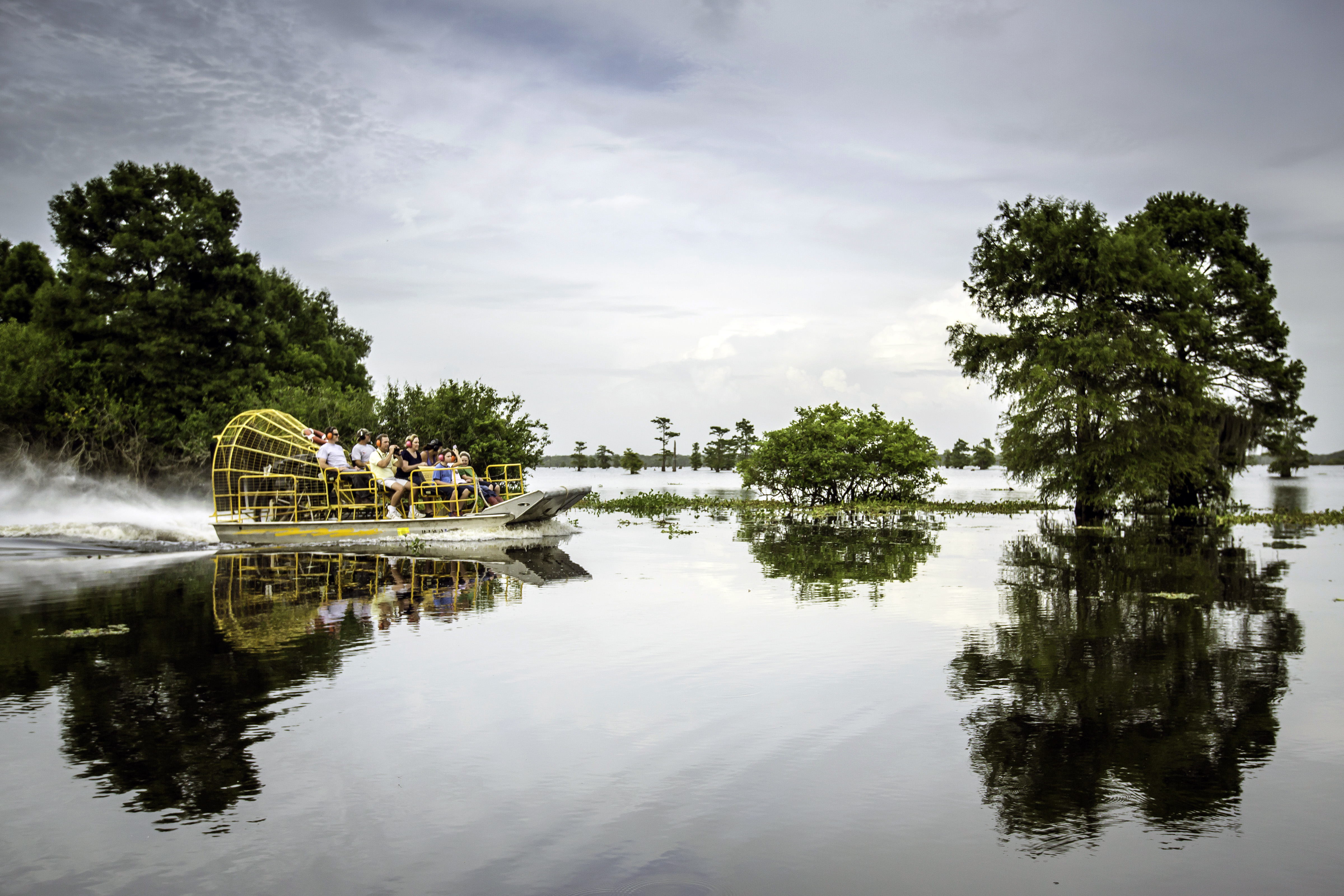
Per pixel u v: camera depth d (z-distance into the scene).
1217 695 6.84
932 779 5.12
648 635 9.05
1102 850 4.23
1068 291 29.19
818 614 10.33
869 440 34.00
